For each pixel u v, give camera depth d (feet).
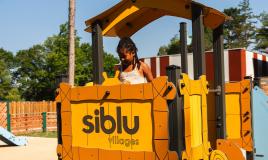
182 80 14.75
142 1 17.93
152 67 63.98
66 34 210.18
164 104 14.56
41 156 40.75
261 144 25.08
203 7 17.43
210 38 177.17
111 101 16.05
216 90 20.26
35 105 89.20
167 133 14.52
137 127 15.33
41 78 226.79
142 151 15.12
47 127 86.53
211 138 20.93
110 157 15.93
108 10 18.37
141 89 15.17
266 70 67.41
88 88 16.69
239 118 23.63
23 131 80.74
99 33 18.90
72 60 49.37
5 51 268.21
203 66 17.34
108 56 237.25
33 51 259.39
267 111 25.43
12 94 226.99
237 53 59.06
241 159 19.48
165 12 19.29
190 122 15.51
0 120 78.38
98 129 16.42
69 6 49.49
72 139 17.19
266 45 245.04
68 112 17.31
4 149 47.78
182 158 14.46
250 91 23.38
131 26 19.80
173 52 244.83
